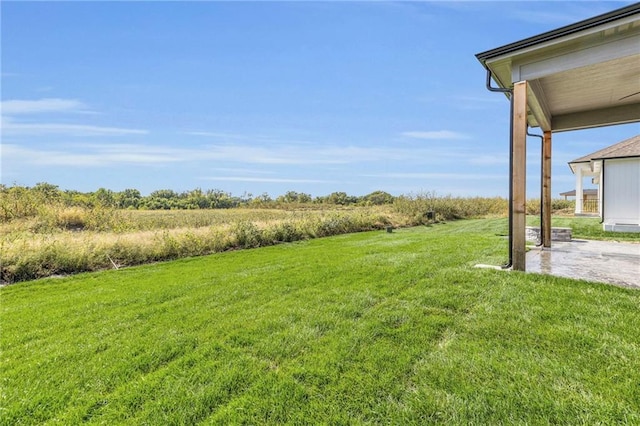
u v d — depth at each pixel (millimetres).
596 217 15195
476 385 2145
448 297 3750
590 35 3865
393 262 5879
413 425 1844
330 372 2389
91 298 4543
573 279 4156
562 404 1916
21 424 1989
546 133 7125
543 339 2680
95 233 8945
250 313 3641
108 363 2664
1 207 10930
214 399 2150
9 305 4375
